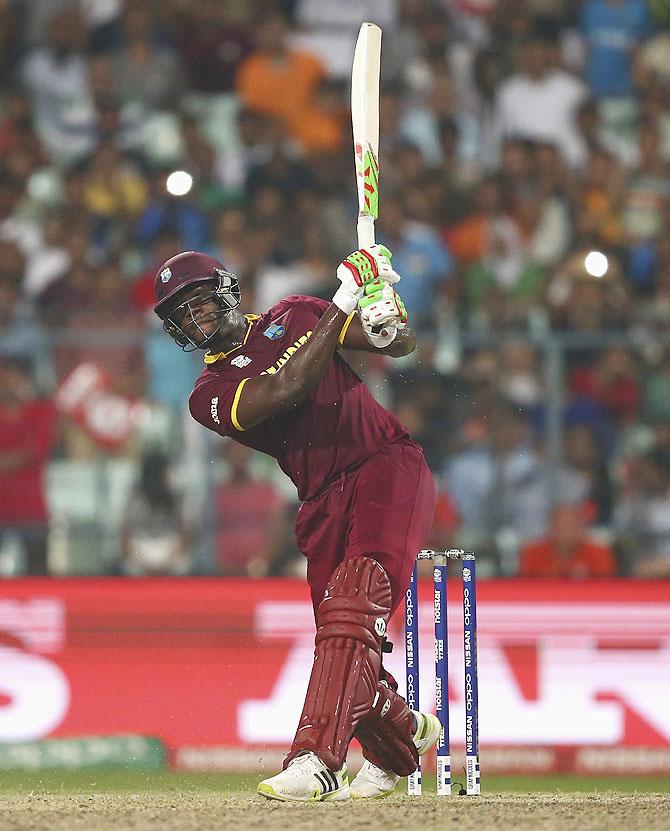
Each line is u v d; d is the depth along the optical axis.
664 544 30.62
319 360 14.64
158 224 37.66
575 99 43.41
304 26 43.62
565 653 27.88
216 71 42.44
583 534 30.17
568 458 30.47
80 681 27.39
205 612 27.81
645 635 28.09
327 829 12.48
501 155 40.84
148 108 41.91
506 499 30.12
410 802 15.62
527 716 27.56
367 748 16.44
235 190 39.25
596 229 39.19
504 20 44.00
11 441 30.12
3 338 30.48
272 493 29.98
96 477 30.23
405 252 37.47
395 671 26.97
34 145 40.59
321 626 15.05
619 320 32.81
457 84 43.09
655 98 43.94
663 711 27.91
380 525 15.31
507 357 30.70
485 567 29.92
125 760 27.14
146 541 29.84
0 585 27.64
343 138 42.19
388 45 42.94
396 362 30.72
